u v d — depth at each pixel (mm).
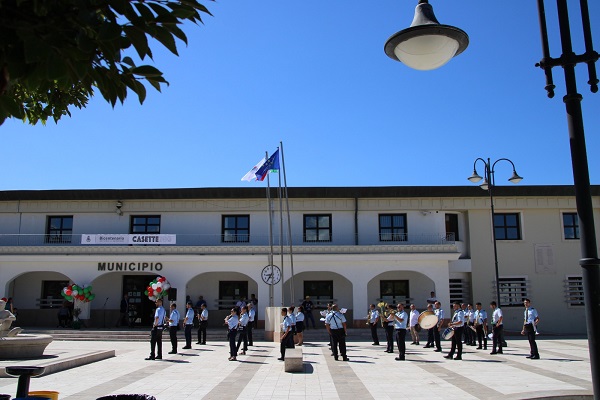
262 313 28797
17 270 29438
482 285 31859
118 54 3068
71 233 32125
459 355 18266
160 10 3172
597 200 32781
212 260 29344
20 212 32281
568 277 32094
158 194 31953
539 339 27328
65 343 24891
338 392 12297
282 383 13617
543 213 32719
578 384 12844
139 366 16969
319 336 26562
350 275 29453
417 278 31469
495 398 8703
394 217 32469
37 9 2896
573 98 5516
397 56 6746
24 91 4969
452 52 6551
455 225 33156
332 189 31953
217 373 15422
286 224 32062
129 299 31500
